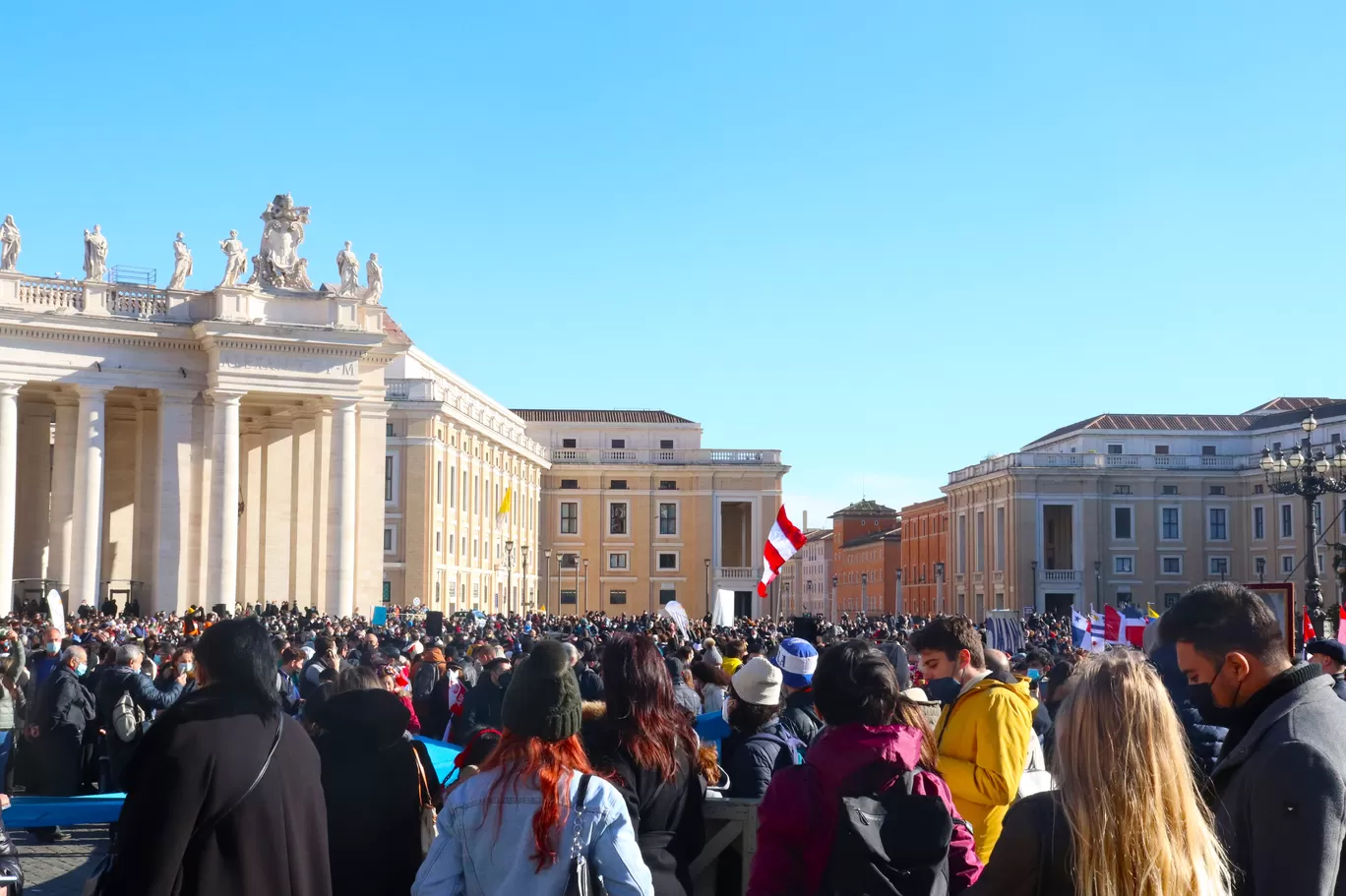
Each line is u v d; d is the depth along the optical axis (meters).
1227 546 103.38
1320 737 4.83
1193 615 5.32
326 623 41.97
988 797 7.55
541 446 108.44
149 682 16.92
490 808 5.70
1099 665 4.73
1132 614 36.00
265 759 6.04
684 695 13.77
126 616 50.72
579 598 108.62
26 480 63.06
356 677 8.11
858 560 158.00
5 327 54.91
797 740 9.07
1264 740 4.93
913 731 6.54
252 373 58.06
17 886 9.10
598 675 18.62
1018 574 101.44
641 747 6.72
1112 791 4.52
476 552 92.56
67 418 59.75
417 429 82.56
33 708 17.47
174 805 5.83
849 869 6.05
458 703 20.78
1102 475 102.31
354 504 60.28
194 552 59.50
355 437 61.06
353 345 59.50
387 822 7.14
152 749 5.97
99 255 57.56
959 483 113.56
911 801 6.18
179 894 5.85
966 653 8.52
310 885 6.15
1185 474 103.25
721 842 7.89
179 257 59.59
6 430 55.16
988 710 7.64
